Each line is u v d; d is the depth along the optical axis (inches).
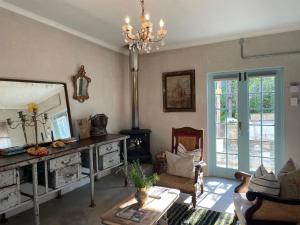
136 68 181.0
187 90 171.2
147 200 90.4
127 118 191.9
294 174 79.5
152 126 187.3
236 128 160.7
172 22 128.0
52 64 129.3
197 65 166.9
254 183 84.2
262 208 72.8
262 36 145.4
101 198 131.0
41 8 110.5
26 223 105.2
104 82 167.5
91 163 121.2
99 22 128.6
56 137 126.3
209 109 167.3
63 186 107.8
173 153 141.5
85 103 151.5
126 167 149.6
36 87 119.9
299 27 134.9
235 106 160.4
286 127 140.9
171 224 103.4
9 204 85.8
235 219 98.4
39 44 122.2
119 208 85.1
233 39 153.6
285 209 70.8
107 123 168.4
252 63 148.9
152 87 185.6
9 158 92.4
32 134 114.7
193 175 122.1
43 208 119.5
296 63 137.0
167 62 178.4
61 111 131.6
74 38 143.3
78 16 120.0
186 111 172.6
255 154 155.7
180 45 171.2
